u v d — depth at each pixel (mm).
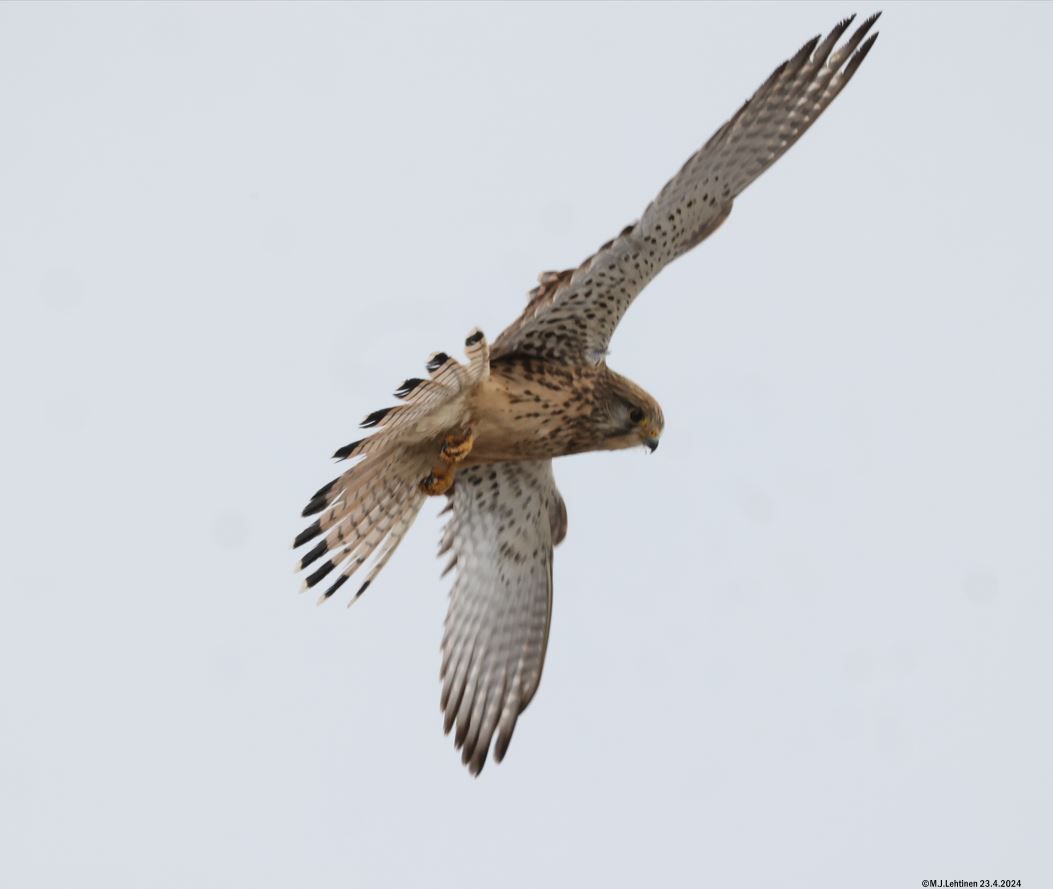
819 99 14406
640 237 13961
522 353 14234
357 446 12867
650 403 14625
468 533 15586
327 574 13875
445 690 15555
